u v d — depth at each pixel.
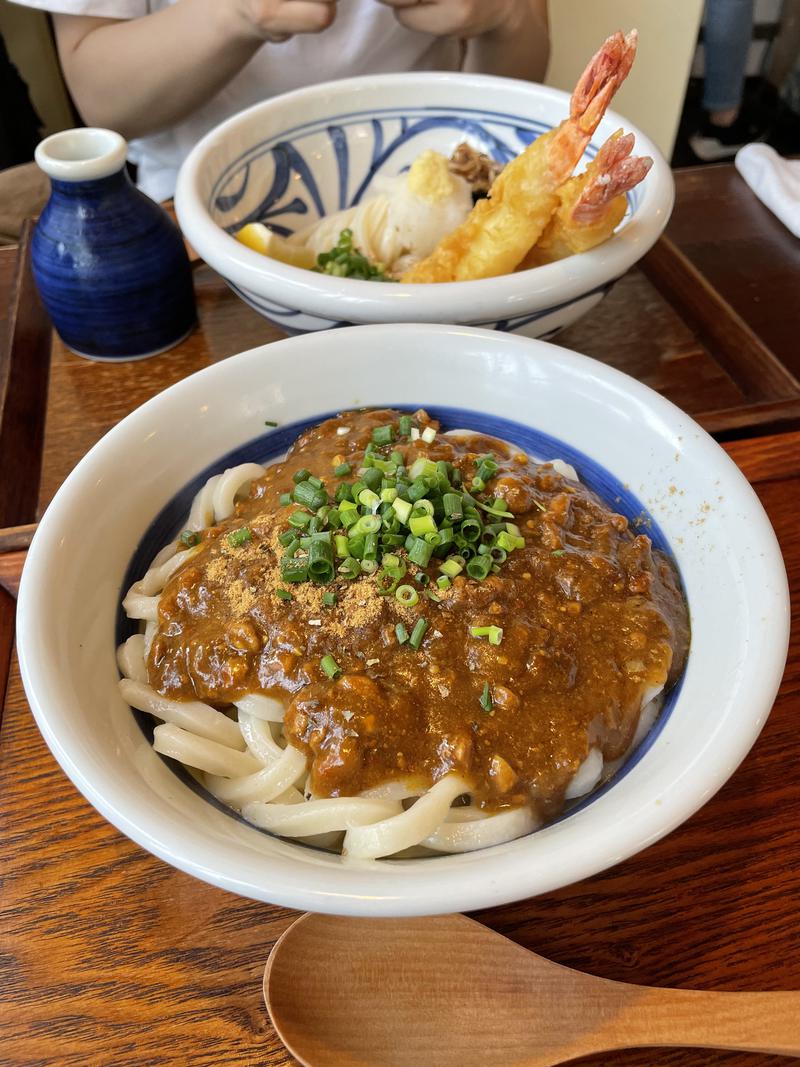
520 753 0.21
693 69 0.90
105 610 0.24
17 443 0.36
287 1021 0.19
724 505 0.24
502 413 0.30
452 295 0.31
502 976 0.20
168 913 0.21
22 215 0.60
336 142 0.47
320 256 0.42
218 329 0.42
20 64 0.75
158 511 0.27
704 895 0.21
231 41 0.50
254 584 0.23
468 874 0.16
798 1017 0.19
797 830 0.22
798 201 0.48
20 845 0.22
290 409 0.30
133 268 0.37
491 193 0.35
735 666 0.20
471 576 0.23
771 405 0.35
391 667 0.22
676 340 0.40
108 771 0.18
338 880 0.16
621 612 0.24
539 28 0.58
